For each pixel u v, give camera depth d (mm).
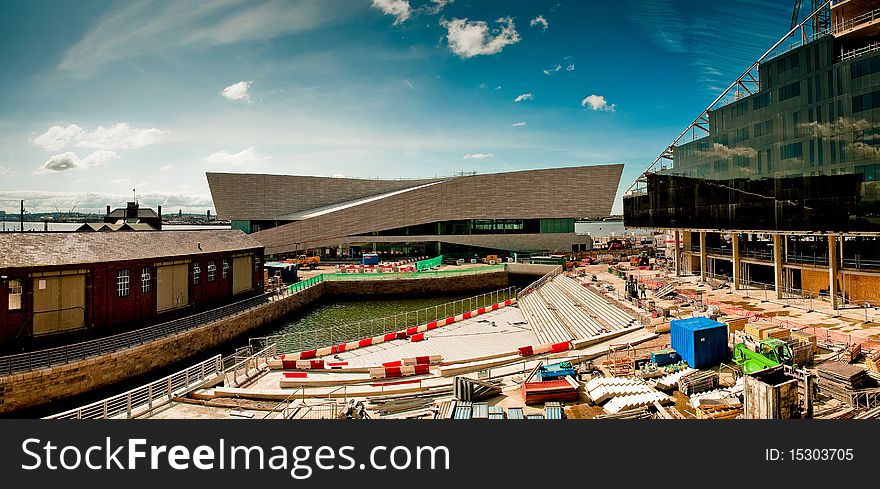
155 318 39281
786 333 24312
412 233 98188
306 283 62812
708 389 20297
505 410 19297
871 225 32281
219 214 104500
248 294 53594
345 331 48250
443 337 37625
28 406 26906
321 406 21016
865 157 32625
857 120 33094
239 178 104938
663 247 95000
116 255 35969
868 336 26250
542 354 28125
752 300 38594
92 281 33625
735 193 43906
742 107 43188
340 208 98625
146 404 22516
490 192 97688
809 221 36250
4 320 29344
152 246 40438
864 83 32750
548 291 52438
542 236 97125
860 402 17375
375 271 78562
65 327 32344
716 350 23203
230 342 42500
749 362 21484
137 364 32406
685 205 51688
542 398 20438
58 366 28062
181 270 42625
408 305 63094
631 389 20016
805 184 36688
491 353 31859
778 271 39469
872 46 34594
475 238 97125
